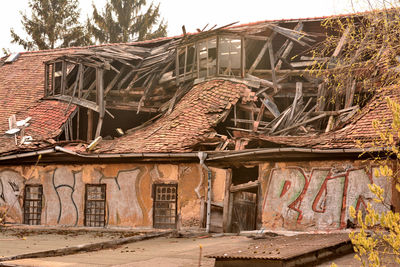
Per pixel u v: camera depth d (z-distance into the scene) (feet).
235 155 59.11
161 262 41.75
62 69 85.97
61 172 71.10
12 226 71.51
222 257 37.06
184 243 53.01
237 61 79.05
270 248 40.09
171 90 84.17
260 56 79.20
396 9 32.32
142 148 66.64
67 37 153.89
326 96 72.49
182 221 64.03
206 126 69.77
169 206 65.46
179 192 64.69
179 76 82.79
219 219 61.98
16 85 93.76
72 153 67.97
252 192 62.64
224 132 76.07
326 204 54.44
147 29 156.87
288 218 56.39
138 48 90.74
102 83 83.41
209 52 81.51
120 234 62.08
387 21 32.99
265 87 77.77
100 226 68.44
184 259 42.75
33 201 72.33
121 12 155.74
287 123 72.43
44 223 71.15
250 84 77.51
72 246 48.73
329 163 54.95
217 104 73.72
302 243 42.14
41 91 89.61
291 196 56.59
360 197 52.42
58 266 40.52
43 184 71.87
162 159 65.67
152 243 54.19
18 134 78.23
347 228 52.65
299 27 81.30
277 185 57.62
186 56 82.43
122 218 67.36
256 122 72.95
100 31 155.84
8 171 73.92
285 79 78.79
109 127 87.92
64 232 65.26
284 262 34.12
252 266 35.68
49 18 151.33
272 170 58.13
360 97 69.72
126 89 84.69
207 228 61.82
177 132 69.26
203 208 63.26
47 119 81.35
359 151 51.85
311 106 77.71
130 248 50.83
